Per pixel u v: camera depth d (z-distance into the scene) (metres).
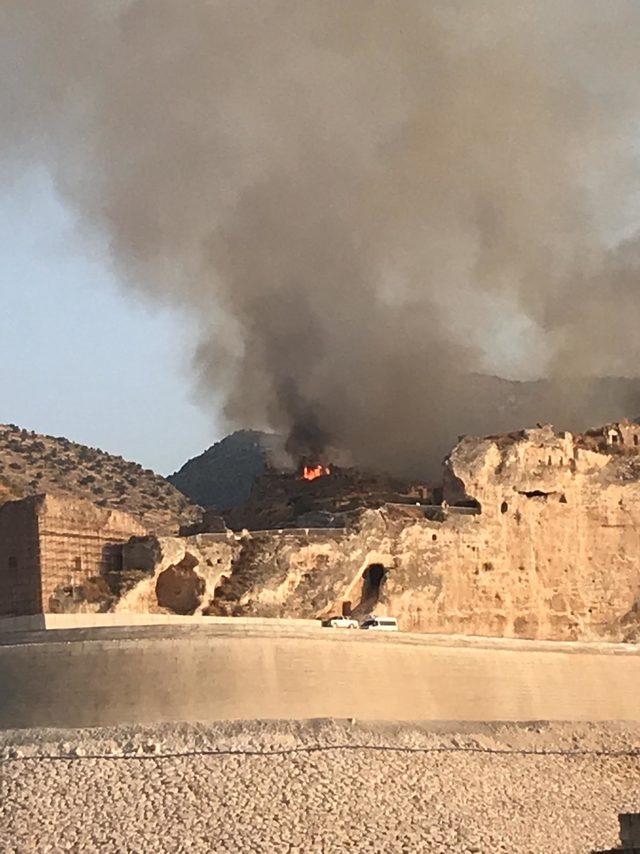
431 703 90.25
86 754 79.56
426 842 75.88
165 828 74.69
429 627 98.69
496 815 80.25
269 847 73.81
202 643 84.62
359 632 89.62
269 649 85.81
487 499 102.56
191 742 80.88
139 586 92.69
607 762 89.19
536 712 94.31
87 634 85.25
